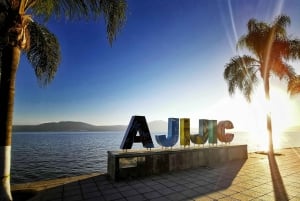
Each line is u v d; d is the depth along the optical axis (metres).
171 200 4.66
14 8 4.33
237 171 7.57
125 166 6.51
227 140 10.03
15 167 30.06
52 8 5.61
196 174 7.12
